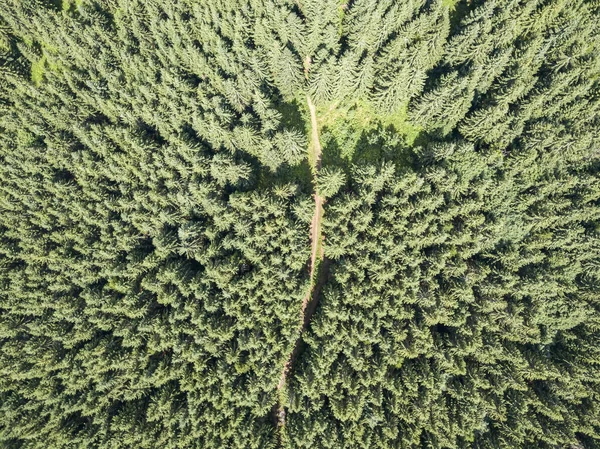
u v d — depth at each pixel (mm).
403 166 67438
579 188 62469
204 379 62281
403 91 63156
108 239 68188
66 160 70562
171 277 63562
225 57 65000
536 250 63250
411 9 62750
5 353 66375
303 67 69875
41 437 64125
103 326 66125
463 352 59938
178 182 67312
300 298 62812
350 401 59312
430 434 60250
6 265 69812
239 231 63281
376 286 61688
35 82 72688
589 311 61469
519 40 64062
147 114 69000
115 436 62656
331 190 64188
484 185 60562
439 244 62812
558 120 61438
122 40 70500
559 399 60719
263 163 67750
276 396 65312
